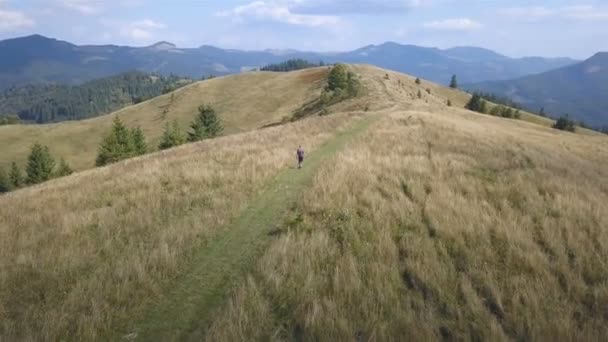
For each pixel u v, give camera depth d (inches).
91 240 511.8
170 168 919.0
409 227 525.0
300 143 1177.4
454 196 633.6
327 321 327.6
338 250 457.1
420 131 1336.1
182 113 4195.4
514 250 445.4
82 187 834.2
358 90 2997.0
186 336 320.2
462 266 426.6
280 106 3988.7
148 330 330.6
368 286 389.1
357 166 827.4
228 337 308.3
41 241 516.4
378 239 482.0
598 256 433.7
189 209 621.9
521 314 344.5
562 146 1584.6
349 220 537.3
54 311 350.0
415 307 359.9
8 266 444.1
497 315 350.9
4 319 344.5
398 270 420.2
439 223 523.2
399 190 671.1
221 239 504.1
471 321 338.6
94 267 440.8
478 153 1029.2
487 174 805.9
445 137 1255.5
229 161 957.2
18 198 813.2
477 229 502.0
